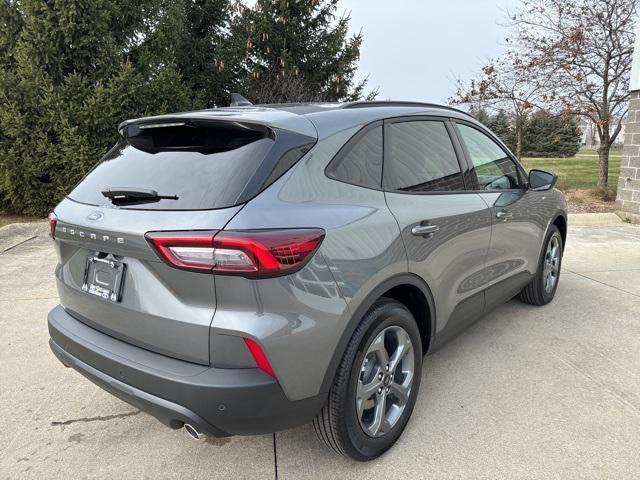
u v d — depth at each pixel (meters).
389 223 2.35
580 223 8.80
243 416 1.88
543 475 2.32
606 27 10.36
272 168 2.02
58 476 2.37
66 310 2.56
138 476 2.37
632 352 3.59
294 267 1.90
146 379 1.95
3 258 6.38
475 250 3.09
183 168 2.14
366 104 2.73
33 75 8.91
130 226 1.98
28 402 3.00
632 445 2.53
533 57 11.20
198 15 14.02
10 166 9.16
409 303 2.72
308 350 1.96
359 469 2.38
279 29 13.62
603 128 11.02
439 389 3.09
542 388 3.10
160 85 9.88
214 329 1.84
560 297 4.79
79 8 8.94
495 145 3.63
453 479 2.31
